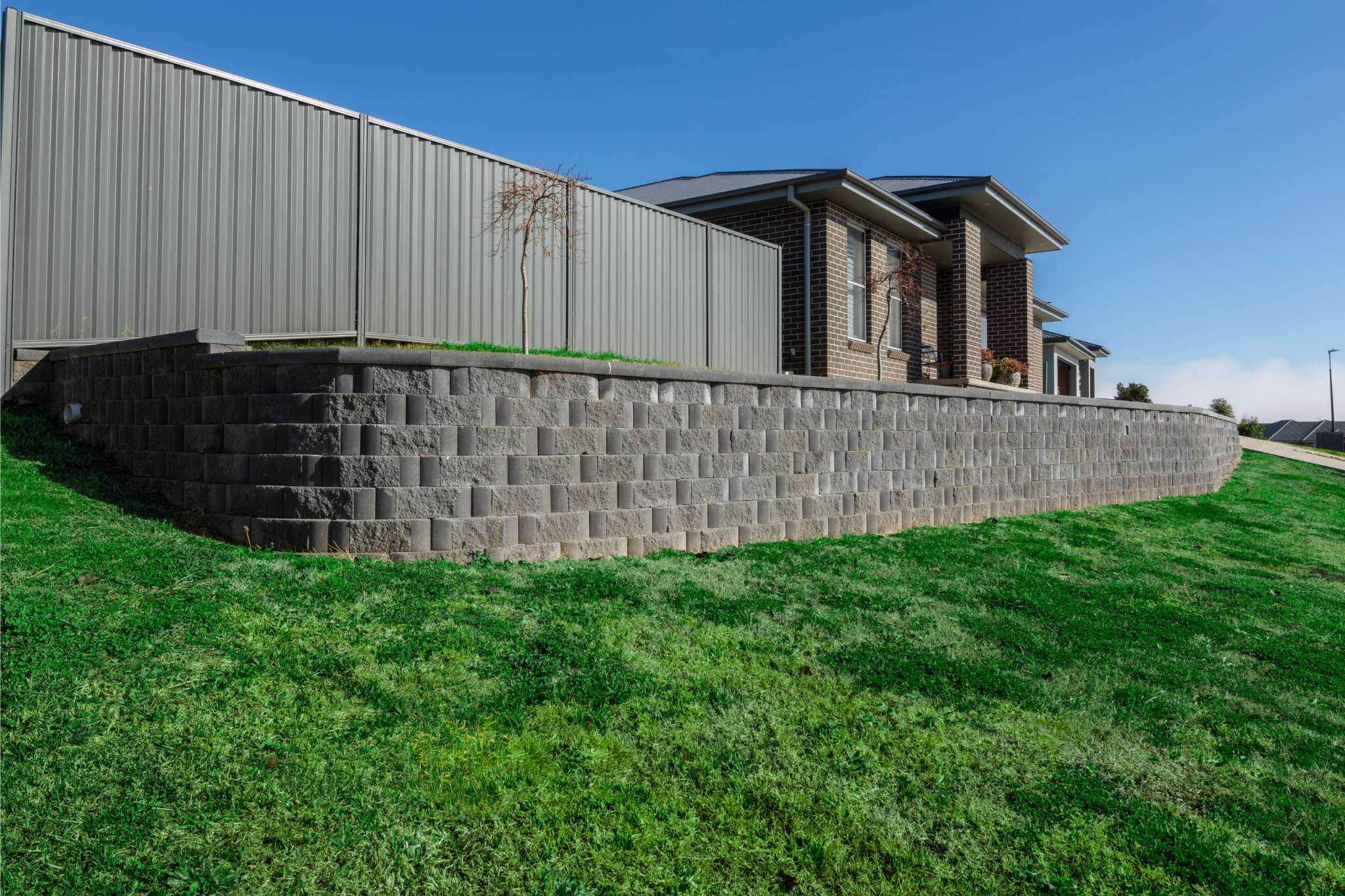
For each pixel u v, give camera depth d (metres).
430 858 2.76
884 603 5.72
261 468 5.42
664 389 6.55
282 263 7.23
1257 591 7.16
